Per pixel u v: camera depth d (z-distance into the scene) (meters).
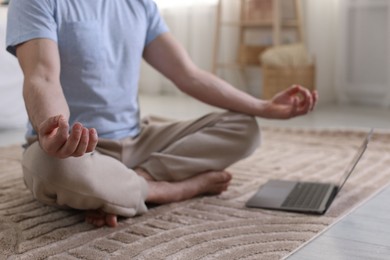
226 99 1.54
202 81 1.56
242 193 1.60
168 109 3.72
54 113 1.15
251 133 1.54
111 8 1.45
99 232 1.26
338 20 3.88
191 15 4.37
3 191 1.64
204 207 1.45
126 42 1.47
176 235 1.23
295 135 2.62
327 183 1.67
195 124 1.54
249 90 4.33
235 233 1.25
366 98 3.85
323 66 3.94
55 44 1.30
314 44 3.90
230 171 1.89
